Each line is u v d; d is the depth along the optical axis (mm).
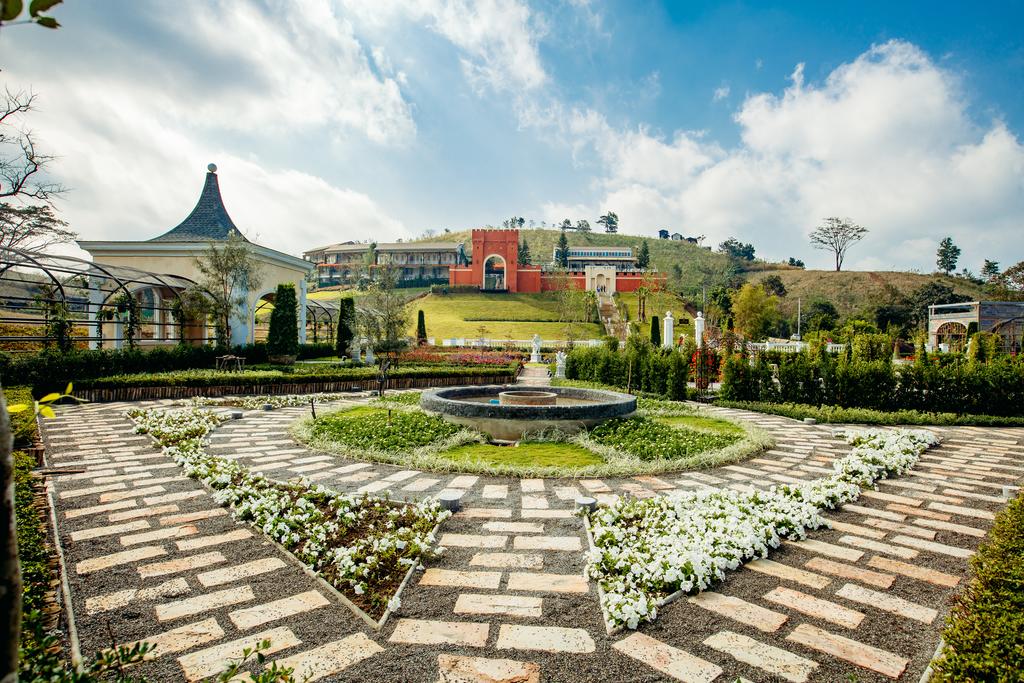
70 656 2623
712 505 4797
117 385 12422
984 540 4266
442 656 2676
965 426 10094
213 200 24469
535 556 3910
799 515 4496
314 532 4109
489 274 70312
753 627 2980
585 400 11047
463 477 6070
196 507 4879
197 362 17672
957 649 2248
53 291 15008
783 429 9664
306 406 12133
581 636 2871
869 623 3029
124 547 3998
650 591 3346
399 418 9023
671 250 107750
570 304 50062
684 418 10625
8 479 1030
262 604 3189
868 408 11828
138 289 18266
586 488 5684
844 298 68250
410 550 3801
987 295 51406
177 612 3082
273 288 23391
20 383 11656
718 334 26656
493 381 17828
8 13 1129
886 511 4992
